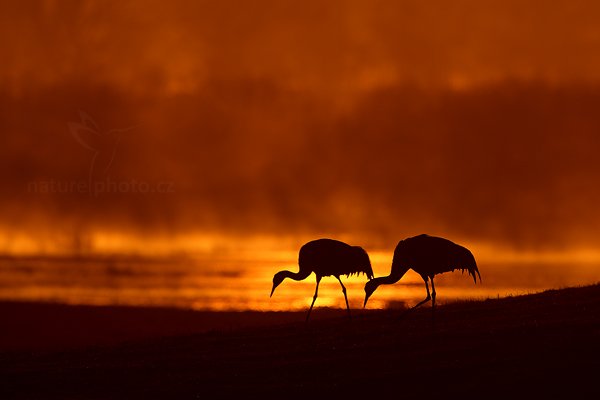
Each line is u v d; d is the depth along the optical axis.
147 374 95.19
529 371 84.81
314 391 85.56
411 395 82.69
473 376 85.44
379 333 104.44
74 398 88.56
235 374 92.44
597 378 81.94
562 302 112.69
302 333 108.94
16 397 89.88
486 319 106.69
